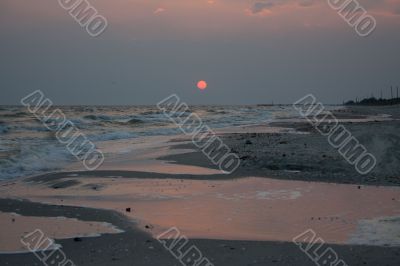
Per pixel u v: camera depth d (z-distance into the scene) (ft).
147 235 28.48
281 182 46.70
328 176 49.29
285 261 23.62
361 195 39.86
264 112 279.90
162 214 33.99
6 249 25.93
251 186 44.75
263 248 25.71
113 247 26.18
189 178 49.75
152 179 49.37
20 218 33.06
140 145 87.30
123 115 186.29
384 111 266.77
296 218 32.22
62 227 30.60
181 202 37.99
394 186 43.91
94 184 46.73
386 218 31.83
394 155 53.52
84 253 25.20
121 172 54.08
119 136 107.76
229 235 28.30
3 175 52.85
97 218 32.89
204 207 36.04
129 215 33.71
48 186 46.26
